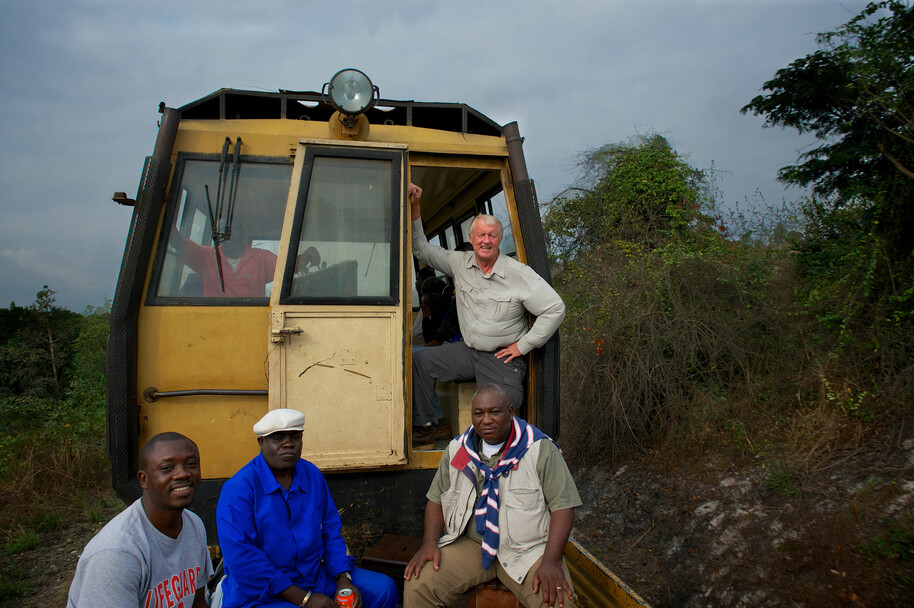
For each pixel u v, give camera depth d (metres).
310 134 3.63
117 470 3.13
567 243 10.57
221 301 3.39
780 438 5.07
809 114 6.85
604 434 6.39
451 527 2.96
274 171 3.57
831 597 3.57
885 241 5.25
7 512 5.87
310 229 3.46
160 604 2.27
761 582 3.96
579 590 3.25
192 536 2.41
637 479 5.71
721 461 5.22
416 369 3.69
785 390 5.43
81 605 2.12
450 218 5.50
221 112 3.60
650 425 6.13
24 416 9.38
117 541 2.16
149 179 3.28
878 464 4.29
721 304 6.23
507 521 2.82
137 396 3.27
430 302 5.02
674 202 10.06
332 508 2.93
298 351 3.29
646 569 4.64
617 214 9.96
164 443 2.24
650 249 8.31
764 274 6.59
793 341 5.66
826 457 4.61
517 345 3.53
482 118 3.93
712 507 4.79
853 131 6.45
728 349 5.96
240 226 3.51
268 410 3.33
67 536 5.59
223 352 3.37
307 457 3.26
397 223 3.52
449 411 4.03
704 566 4.36
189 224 3.44
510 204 3.89
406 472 3.44
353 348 3.36
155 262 3.34
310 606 2.60
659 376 5.93
